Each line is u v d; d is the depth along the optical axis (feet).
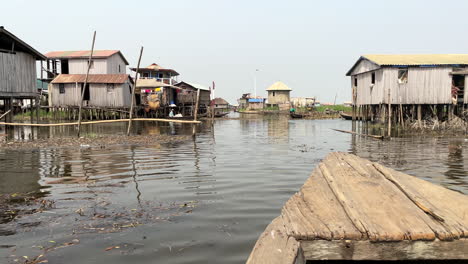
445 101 92.79
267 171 31.58
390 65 90.79
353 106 119.85
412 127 90.58
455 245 10.53
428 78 92.53
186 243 14.93
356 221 11.27
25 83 81.66
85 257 13.65
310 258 10.65
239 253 13.91
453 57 100.53
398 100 92.89
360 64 109.29
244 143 57.41
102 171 31.35
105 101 125.70
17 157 39.60
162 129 91.45
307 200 13.48
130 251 14.16
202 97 190.80
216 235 15.80
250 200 21.61
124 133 74.08
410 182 15.48
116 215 18.74
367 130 87.76
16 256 13.76
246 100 302.04
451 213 12.12
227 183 26.48
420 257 10.61
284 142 59.47
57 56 137.80
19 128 83.97
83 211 19.49
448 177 29.63
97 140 57.67
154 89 142.41
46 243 15.05
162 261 13.26
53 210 19.70
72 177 28.71
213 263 13.08
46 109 138.51
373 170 17.43
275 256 9.21
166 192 23.67
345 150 48.19
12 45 77.36
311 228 10.85
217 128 100.99
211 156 41.32
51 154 42.14
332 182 15.37
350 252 10.57
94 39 61.87
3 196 22.72
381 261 11.28
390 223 11.21
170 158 39.50
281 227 11.10
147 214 18.88
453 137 68.39
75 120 124.47
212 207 20.12
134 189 24.56
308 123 131.03
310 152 45.65
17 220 18.02
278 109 240.12
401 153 45.29
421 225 11.05
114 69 147.95
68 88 127.34
